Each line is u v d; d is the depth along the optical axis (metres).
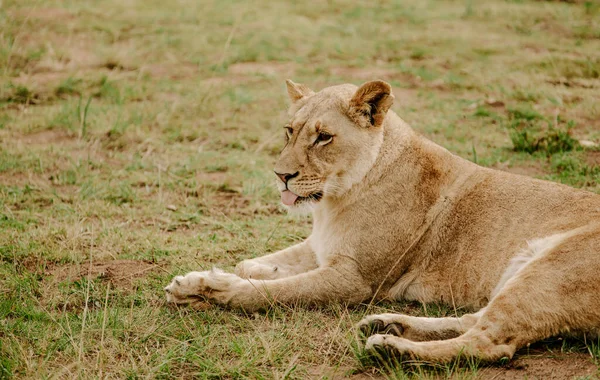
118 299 6.70
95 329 6.04
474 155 10.41
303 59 16.83
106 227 8.58
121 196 9.77
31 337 5.93
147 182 10.34
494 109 13.19
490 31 19.23
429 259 6.79
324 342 5.94
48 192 9.86
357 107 6.76
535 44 17.59
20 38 17.91
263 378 5.34
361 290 6.73
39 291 6.86
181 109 13.61
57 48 17.34
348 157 6.76
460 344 5.41
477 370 5.36
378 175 6.83
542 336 5.48
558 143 10.88
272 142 12.04
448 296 6.63
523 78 14.75
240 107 13.69
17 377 5.37
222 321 6.33
